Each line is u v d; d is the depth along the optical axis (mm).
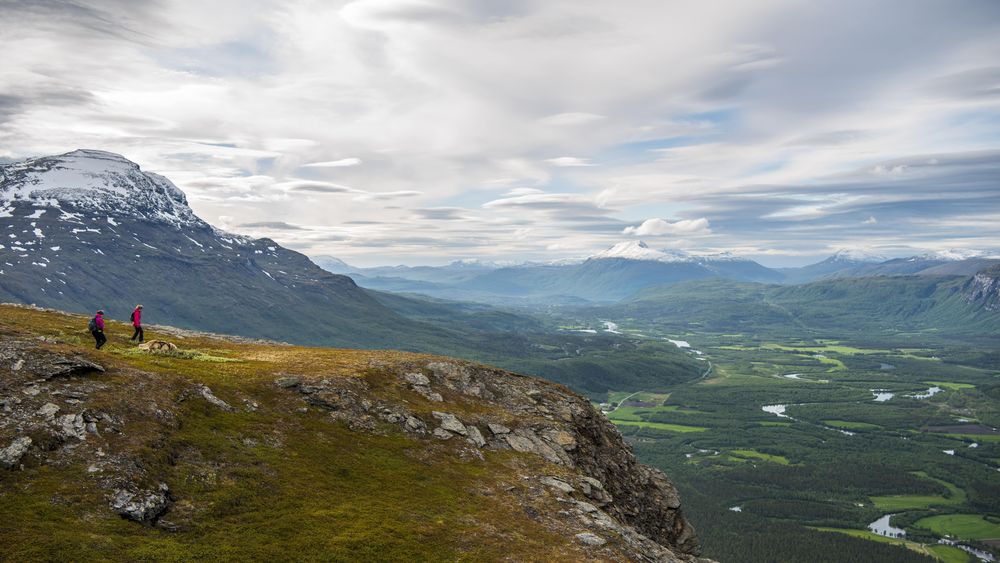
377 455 52906
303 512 40656
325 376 62875
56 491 33562
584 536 47969
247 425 48875
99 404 41781
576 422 77250
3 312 71500
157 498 36250
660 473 80188
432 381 74188
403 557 38531
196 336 91688
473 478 54594
